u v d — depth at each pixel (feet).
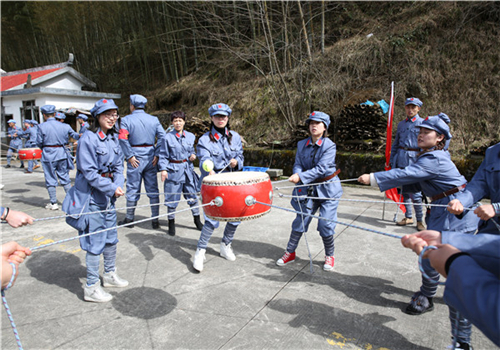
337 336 7.99
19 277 11.28
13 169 37.42
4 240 14.64
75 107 48.83
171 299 9.74
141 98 16.42
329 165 11.07
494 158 7.54
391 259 12.34
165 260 12.49
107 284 10.51
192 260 12.47
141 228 16.30
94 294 9.62
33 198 22.71
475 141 29.94
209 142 12.25
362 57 37.68
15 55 78.95
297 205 11.68
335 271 11.41
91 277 9.62
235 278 10.99
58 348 7.67
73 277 11.29
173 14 53.31
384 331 8.17
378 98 34.19
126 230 15.99
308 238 14.60
